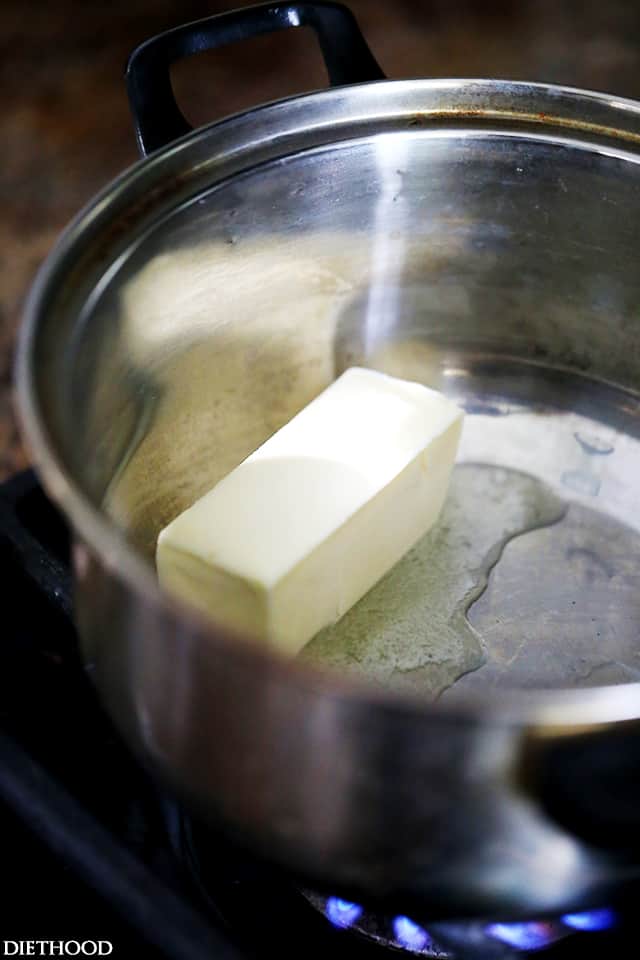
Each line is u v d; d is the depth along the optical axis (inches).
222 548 17.9
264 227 19.5
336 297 21.1
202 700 14.3
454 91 19.2
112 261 17.6
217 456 20.8
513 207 20.3
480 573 20.3
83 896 17.2
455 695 18.9
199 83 39.4
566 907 15.6
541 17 42.5
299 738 14.0
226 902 17.9
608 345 21.5
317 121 19.1
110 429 18.4
